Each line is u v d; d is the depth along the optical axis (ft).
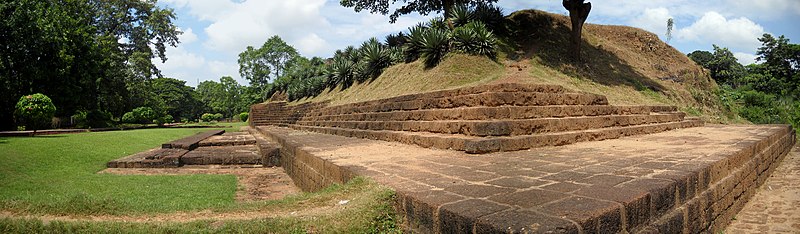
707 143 23.06
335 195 13.15
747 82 118.52
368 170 15.70
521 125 23.61
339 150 24.54
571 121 27.04
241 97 221.05
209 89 269.64
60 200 13.46
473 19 62.39
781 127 38.09
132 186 24.18
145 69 120.67
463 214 8.57
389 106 39.04
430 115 29.91
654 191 10.39
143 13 125.59
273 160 34.86
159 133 63.67
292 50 196.13
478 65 50.26
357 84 71.82
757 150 22.99
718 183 15.10
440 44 53.47
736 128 38.83
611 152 19.75
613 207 8.72
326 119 58.39
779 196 20.42
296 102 104.94
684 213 11.44
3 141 37.86
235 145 47.44
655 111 40.86
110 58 101.09
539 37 64.39
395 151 23.24
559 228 7.38
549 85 29.22
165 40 131.54
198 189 23.79
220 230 9.84
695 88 70.95
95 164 32.63
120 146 42.60
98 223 10.63
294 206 12.51
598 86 53.67
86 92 86.12
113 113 116.67
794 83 118.32
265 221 10.30
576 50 60.34
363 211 10.57
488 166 15.98
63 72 77.97
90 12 101.91
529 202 9.39
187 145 40.78
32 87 76.69
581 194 10.07
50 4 81.71
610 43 77.82
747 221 16.20
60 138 44.29
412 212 10.50
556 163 16.25
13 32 71.87
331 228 9.74
